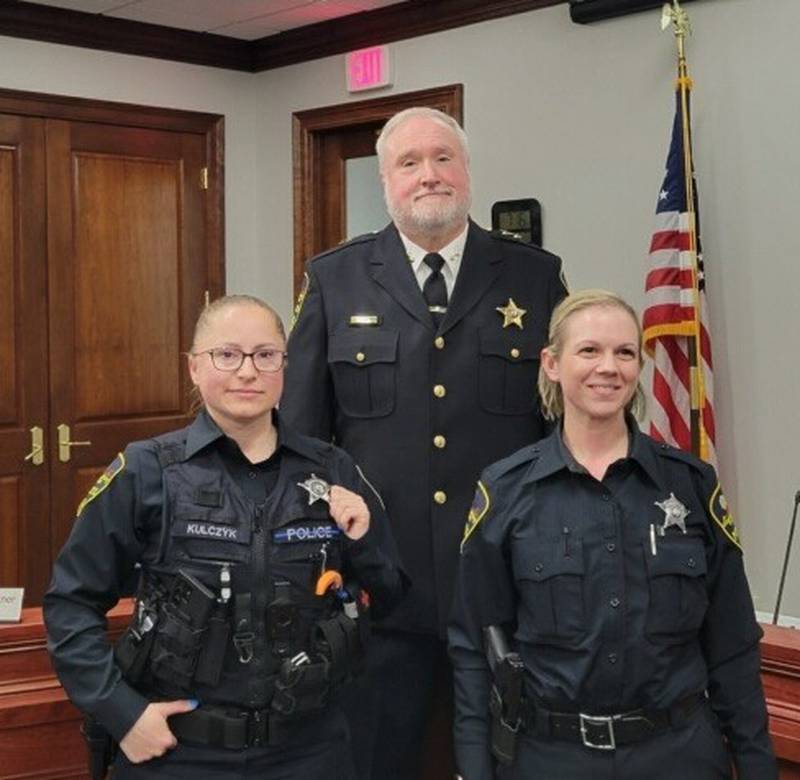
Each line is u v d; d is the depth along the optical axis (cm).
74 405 483
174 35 497
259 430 176
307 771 171
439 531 216
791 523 361
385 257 226
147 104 498
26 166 465
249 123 534
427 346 219
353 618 175
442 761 230
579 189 415
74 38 471
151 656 166
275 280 534
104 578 171
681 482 172
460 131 224
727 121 373
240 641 165
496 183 442
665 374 371
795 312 362
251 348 171
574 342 169
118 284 495
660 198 372
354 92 488
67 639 168
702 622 173
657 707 164
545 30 421
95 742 177
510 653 171
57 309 477
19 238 465
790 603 367
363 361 220
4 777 209
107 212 490
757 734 172
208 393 172
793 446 364
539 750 167
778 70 361
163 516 169
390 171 221
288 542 170
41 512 475
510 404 221
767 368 369
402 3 457
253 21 485
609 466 170
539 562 167
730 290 376
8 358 465
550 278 232
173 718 166
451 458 217
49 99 468
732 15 370
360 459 221
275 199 530
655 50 389
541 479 171
